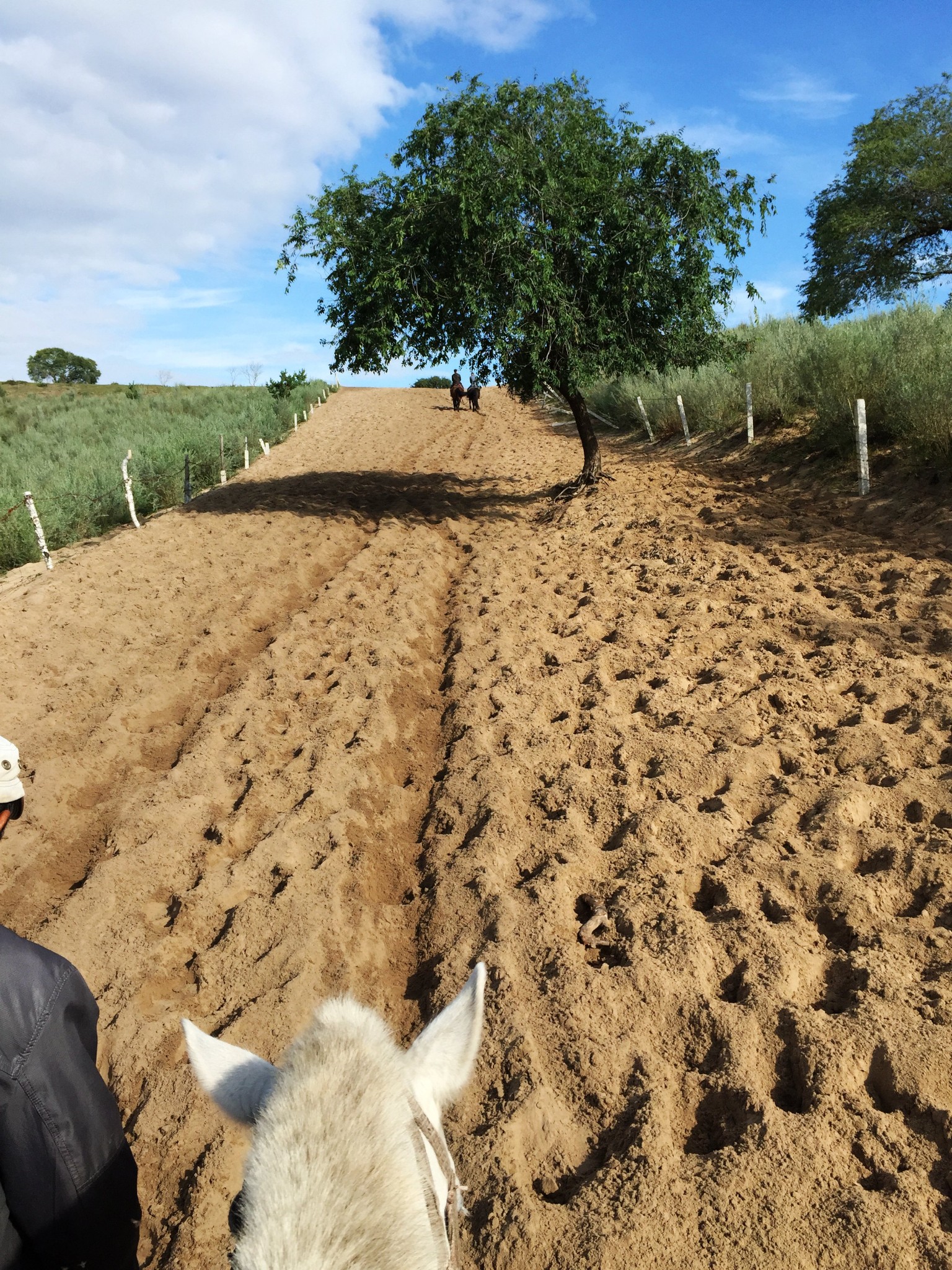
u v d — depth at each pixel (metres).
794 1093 3.22
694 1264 2.57
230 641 9.02
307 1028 1.49
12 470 22.91
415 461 22.67
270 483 19.69
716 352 14.51
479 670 7.77
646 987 3.72
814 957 3.86
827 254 21.89
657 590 9.30
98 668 8.30
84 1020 1.60
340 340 14.40
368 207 14.12
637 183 13.41
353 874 4.89
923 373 11.86
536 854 4.86
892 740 5.49
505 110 13.25
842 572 8.90
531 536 12.80
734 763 5.43
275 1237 1.04
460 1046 1.53
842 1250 2.57
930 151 20.23
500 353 13.31
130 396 44.81
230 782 6.11
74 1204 1.52
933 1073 3.12
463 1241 2.76
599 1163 3.06
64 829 5.72
